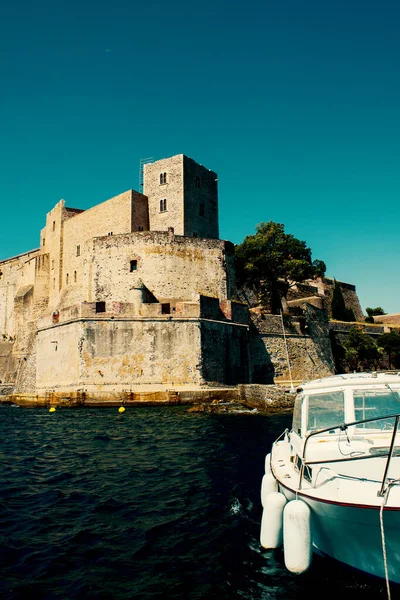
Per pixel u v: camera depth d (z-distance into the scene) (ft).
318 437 34.32
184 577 28.58
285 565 29.40
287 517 28.68
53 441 68.90
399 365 185.98
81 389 111.34
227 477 48.52
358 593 26.99
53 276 193.16
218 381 120.78
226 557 31.09
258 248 153.79
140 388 112.57
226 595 26.71
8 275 234.99
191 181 169.48
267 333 140.15
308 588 27.48
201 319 119.14
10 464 55.06
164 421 86.84
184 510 39.19
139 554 31.37
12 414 104.47
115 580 28.12
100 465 54.03
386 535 25.99
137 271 138.41
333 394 36.14
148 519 37.32
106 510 39.24
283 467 36.55
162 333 116.67
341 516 27.20
